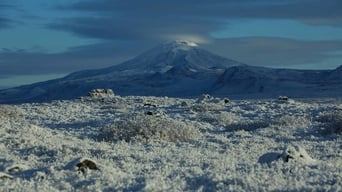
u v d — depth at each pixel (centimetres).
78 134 2852
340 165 1325
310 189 967
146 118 2603
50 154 1889
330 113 3234
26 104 5603
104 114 4331
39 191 1124
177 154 1834
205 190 1055
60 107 5075
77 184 1205
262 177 1110
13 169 1538
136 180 1202
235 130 2967
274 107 4384
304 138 2433
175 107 4706
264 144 2219
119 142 2341
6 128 2520
